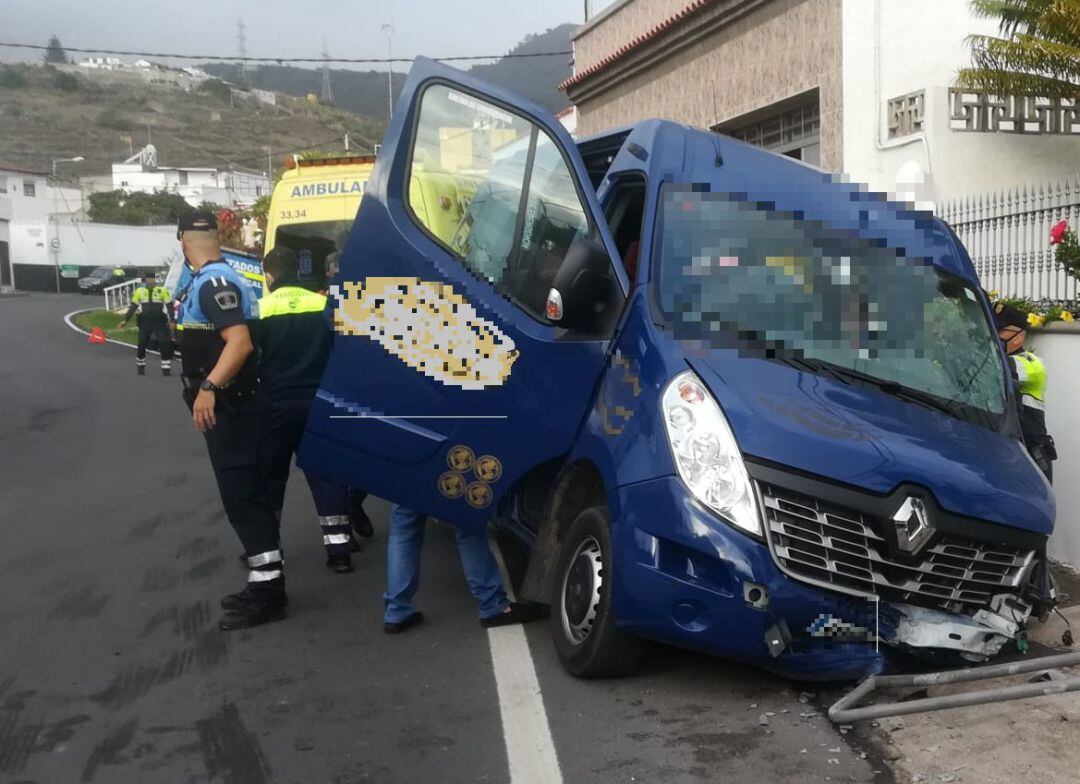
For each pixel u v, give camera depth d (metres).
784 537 4.08
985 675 4.34
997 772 3.73
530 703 4.51
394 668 5.03
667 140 5.39
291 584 6.48
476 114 5.11
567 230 5.04
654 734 4.16
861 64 11.55
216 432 5.70
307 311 5.86
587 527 4.74
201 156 124.19
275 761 4.11
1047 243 7.32
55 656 5.30
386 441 5.08
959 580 4.33
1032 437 5.95
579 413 4.80
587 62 19.69
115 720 4.52
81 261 65.69
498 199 5.09
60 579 6.66
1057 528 6.60
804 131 13.47
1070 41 9.10
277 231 10.48
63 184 84.62
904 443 4.34
